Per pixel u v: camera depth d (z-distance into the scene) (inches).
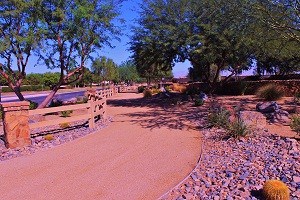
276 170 225.1
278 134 339.3
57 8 636.7
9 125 341.7
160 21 756.6
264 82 921.5
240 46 663.8
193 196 190.7
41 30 626.2
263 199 180.7
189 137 368.5
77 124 504.4
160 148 319.6
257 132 353.1
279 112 451.5
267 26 380.5
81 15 637.3
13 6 627.2
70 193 206.2
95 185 219.3
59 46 694.5
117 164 267.9
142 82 3110.2
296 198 178.7
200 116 523.2
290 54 531.5
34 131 443.5
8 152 324.2
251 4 364.5
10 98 1450.5
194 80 1505.9
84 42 708.7
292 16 366.6
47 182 228.5
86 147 336.2
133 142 352.2
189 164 260.2
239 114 399.2
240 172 226.4
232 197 184.4
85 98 895.1
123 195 200.7
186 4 729.6
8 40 622.5
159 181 222.8
